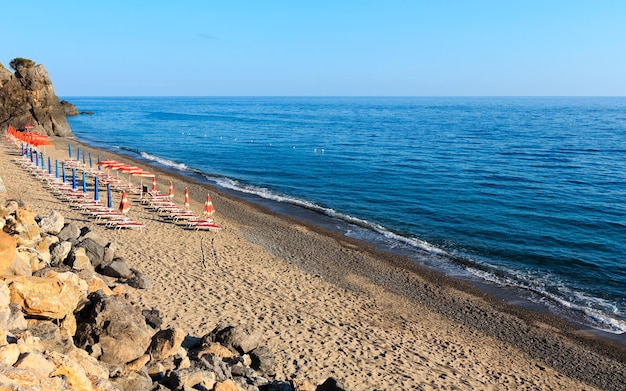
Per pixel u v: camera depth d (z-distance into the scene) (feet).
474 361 51.55
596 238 99.96
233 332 39.68
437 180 158.20
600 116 545.03
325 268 76.07
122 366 29.07
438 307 65.98
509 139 287.69
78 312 32.14
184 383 28.09
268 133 319.47
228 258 72.90
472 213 117.29
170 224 88.79
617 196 137.49
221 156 209.05
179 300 53.06
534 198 134.00
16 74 230.68
